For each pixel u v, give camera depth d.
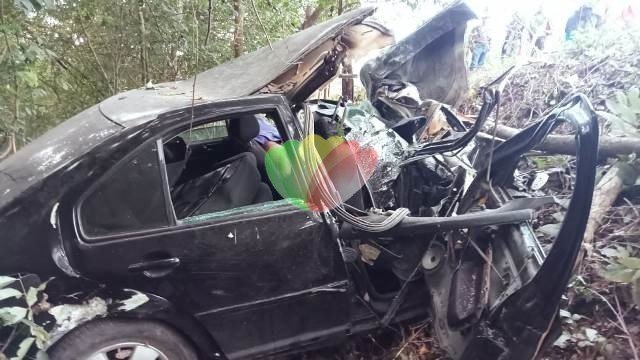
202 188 2.36
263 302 2.20
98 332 1.94
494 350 2.08
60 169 1.87
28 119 5.02
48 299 1.86
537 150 3.33
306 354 2.68
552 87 4.67
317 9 6.03
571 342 2.35
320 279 2.28
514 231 2.23
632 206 2.78
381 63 3.48
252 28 5.72
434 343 2.61
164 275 2.00
